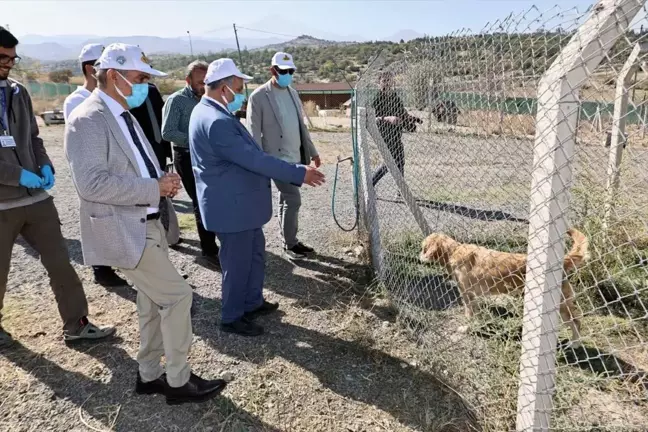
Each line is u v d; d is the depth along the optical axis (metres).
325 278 4.48
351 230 5.40
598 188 3.83
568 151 1.79
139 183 2.29
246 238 3.32
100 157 2.25
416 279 4.28
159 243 2.53
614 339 3.14
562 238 1.88
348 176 9.39
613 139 2.35
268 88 4.39
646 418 2.48
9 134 2.94
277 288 4.27
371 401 2.76
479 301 3.43
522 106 2.35
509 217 5.45
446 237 3.66
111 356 3.20
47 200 3.15
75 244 5.39
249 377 2.98
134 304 3.97
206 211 3.21
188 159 4.33
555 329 1.98
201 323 3.65
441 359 2.98
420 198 6.32
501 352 2.86
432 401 2.74
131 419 2.62
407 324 3.44
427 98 3.56
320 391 2.85
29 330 3.51
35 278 4.48
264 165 2.99
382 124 4.76
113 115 2.35
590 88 1.77
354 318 3.67
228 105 3.20
